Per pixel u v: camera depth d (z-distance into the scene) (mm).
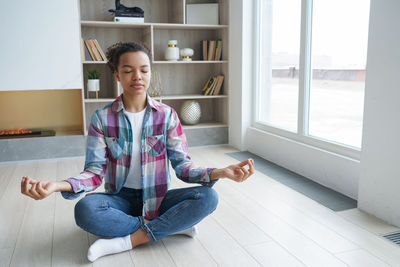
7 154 3430
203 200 1704
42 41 3350
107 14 3941
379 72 2031
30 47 3328
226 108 4129
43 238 1930
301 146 2959
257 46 3664
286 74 3230
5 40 3262
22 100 3900
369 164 2154
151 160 1740
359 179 2240
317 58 2824
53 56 3398
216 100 4406
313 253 1739
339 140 2650
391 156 2000
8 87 3326
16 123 3926
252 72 3756
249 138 3787
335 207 2299
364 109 2156
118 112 1705
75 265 1654
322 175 2734
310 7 2859
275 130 3410
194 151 3848
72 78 3482
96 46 3689
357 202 2348
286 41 3207
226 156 3625
